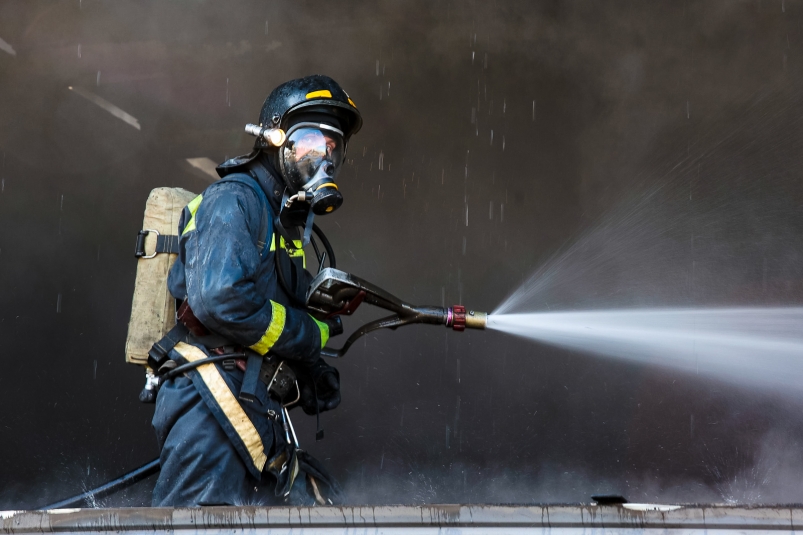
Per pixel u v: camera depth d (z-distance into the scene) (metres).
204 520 3.72
